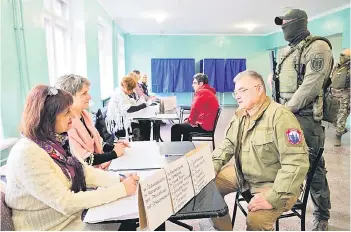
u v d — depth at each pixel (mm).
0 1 1761
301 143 1449
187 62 9656
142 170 1539
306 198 1727
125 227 1198
